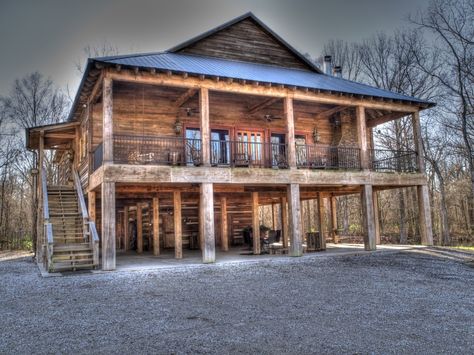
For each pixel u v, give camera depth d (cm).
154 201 1551
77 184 1408
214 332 527
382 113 1817
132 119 1451
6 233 2981
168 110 1507
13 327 564
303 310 648
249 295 766
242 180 1253
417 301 719
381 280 935
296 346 469
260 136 1677
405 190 2748
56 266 1054
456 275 1014
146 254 1603
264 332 526
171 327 552
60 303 707
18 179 3294
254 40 1712
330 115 1828
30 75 3002
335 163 1711
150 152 1436
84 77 1177
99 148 1198
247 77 1283
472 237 2480
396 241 2530
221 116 1608
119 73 1120
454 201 2764
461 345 474
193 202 1912
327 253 1424
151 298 740
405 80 2758
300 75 1622
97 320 592
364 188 1473
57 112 3091
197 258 1368
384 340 492
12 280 984
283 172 1320
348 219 3219
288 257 1315
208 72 1229
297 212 1332
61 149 1816
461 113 2064
